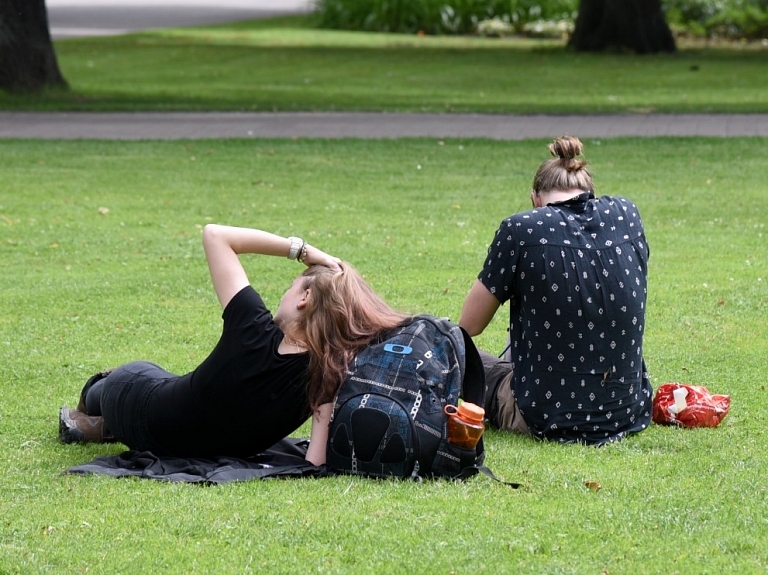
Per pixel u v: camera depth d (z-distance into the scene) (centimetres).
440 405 1440
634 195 4284
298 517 1306
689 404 1731
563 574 1162
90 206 4059
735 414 1803
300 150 5472
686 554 1214
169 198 4238
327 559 1198
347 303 1461
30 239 3475
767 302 2647
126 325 2456
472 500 1370
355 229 3628
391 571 1168
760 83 8850
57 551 1216
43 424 1769
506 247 1617
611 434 1653
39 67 7869
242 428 1477
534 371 1638
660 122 6550
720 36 13312
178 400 1486
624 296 1608
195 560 1195
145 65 10462
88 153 5353
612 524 1300
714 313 2545
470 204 4138
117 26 14975
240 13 17400
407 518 1303
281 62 10675
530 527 1286
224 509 1333
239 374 1452
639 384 1680
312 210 4000
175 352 2239
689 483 1455
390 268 3048
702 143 5650
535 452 1588
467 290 2792
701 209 3994
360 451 1431
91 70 10019
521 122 6600
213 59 10938
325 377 1448
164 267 3095
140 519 1302
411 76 9556
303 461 1528
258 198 4244
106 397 1568
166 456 1531
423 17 14125
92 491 1399
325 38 13262
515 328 1670
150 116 6862
